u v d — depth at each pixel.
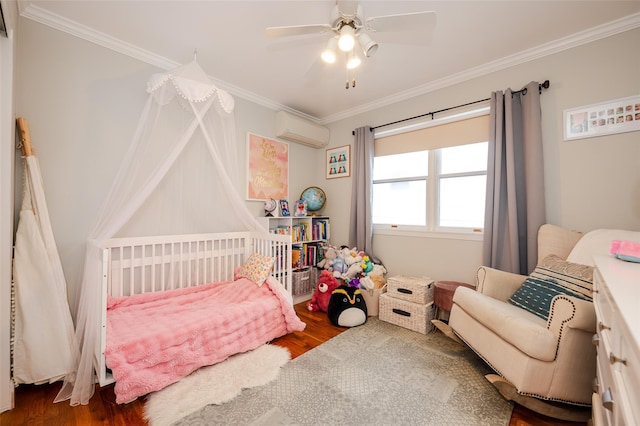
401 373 1.86
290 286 2.60
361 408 1.53
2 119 1.50
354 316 2.67
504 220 2.46
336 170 3.89
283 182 3.64
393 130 3.32
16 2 1.70
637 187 1.96
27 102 1.88
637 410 0.53
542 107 2.33
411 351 2.17
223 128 2.48
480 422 1.43
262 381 1.75
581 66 2.16
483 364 1.98
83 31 2.08
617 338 0.73
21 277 1.66
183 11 1.90
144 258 2.32
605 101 2.07
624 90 2.00
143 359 1.60
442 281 2.77
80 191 2.10
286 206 3.51
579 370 1.39
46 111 1.95
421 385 1.73
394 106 3.32
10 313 1.53
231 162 2.54
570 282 1.69
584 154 2.15
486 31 2.11
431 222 3.04
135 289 2.36
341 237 3.83
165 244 2.51
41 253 1.73
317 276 3.63
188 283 2.55
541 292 1.77
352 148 3.72
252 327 2.13
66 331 1.77
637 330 0.55
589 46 2.13
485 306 1.75
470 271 2.74
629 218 1.98
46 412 1.49
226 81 2.94
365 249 3.39
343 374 1.85
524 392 1.44
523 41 2.24
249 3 1.83
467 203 2.83
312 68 2.29
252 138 3.28
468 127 2.76
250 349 2.10
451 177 2.94
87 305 1.77
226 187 2.58
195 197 2.68
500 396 1.64
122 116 2.30
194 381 1.73
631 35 1.97
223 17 1.97
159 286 2.50
